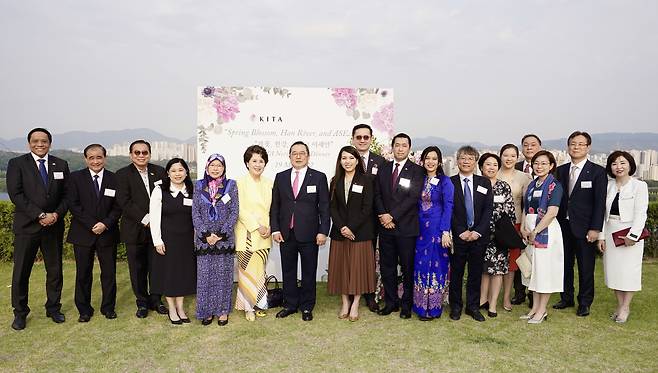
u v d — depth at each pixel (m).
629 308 5.04
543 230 4.45
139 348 3.87
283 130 6.17
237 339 4.08
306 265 4.62
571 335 4.20
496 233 4.55
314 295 4.70
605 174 4.64
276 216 4.64
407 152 4.55
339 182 4.63
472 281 4.63
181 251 4.37
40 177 4.31
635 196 4.42
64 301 5.29
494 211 4.62
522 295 5.29
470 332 4.26
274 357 3.68
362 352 3.78
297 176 4.67
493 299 4.70
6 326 4.39
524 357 3.68
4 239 7.49
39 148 4.32
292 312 4.82
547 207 4.49
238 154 6.15
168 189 4.36
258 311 4.79
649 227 7.85
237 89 6.11
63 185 4.49
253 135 6.15
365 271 4.55
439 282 4.55
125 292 5.67
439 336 4.15
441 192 4.48
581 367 3.50
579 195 4.74
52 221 4.28
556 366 3.52
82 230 4.46
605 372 3.41
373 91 6.23
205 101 6.08
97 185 4.54
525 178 5.00
